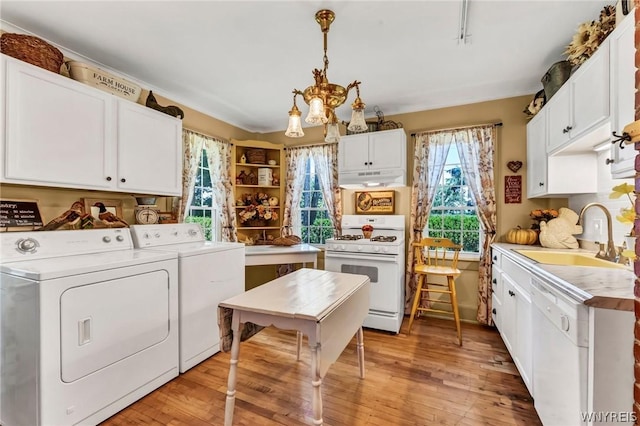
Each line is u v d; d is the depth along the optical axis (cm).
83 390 153
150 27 188
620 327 104
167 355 199
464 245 327
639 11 76
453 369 215
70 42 204
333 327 144
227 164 362
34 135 174
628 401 104
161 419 164
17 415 147
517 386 194
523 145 291
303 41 205
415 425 159
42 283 138
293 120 180
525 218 289
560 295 125
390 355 237
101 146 208
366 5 168
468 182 307
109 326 165
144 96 272
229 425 151
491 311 289
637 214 78
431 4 167
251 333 182
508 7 170
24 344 143
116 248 212
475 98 305
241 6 169
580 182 221
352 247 300
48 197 204
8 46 169
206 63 236
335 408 173
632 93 131
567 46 207
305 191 407
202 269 224
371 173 323
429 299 327
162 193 255
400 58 228
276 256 306
